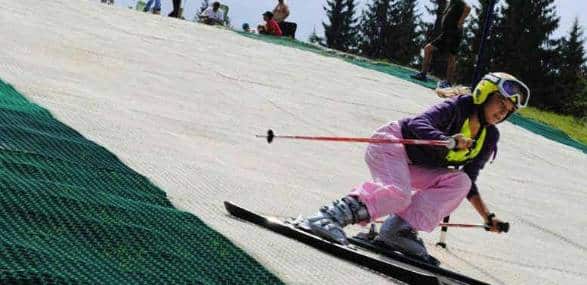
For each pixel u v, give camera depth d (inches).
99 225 328.8
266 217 396.2
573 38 4670.3
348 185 580.4
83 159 435.8
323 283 325.7
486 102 379.2
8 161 389.1
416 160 385.4
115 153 478.9
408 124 379.6
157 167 472.7
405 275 348.5
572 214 708.7
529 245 551.2
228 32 1437.0
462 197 394.0
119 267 286.2
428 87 1307.8
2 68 671.1
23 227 304.2
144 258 304.8
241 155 588.7
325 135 775.1
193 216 377.1
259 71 1049.5
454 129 382.6
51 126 498.0
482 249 499.5
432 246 475.5
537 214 671.1
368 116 943.0
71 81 702.5
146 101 705.0
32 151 421.4
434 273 381.7
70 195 358.9
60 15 1112.8
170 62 954.7
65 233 310.7
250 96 872.3
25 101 559.5
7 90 585.6
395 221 395.2
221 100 808.9
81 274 265.3
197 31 1328.7
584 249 591.5
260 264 328.8
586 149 1173.7
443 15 1327.5
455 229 536.7
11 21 943.7
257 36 1519.4
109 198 374.6
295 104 893.2
